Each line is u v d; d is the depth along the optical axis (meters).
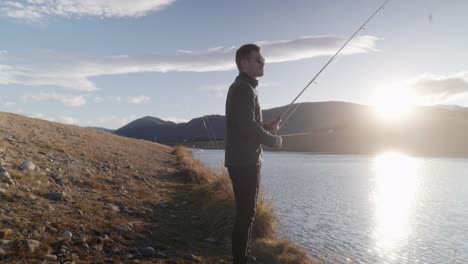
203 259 4.77
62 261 4.05
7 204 5.42
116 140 23.16
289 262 5.02
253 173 3.87
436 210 14.47
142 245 4.96
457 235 10.52
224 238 5.84
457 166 40.75
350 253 8.43
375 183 22.98
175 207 7.54
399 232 10.72
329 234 9.93
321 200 15.67
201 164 16.39
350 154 74.94
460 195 18.80
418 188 21.42
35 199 5.93
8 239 4.27
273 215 6.53
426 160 54.22
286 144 87.19
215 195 7.64
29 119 19.28
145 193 8.34
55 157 10.12
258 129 3.71
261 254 5.21
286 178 24.80
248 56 3.85
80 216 5.55
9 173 6.89
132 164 13.01
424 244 9.56
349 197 16.86
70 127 22.33
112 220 5.69
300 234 9.68
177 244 5.24
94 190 7.58
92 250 4.49
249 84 3.80
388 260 8.15
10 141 10.63
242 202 3.90
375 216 12.77
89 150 13.70
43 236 4.55
